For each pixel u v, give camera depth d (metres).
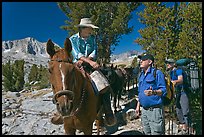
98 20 22.11
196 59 8.12
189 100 7.21
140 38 10.49
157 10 10.07
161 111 5.06
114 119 5.80
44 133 7.66
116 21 21.88
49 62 4.35
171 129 7.39
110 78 7.73
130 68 13.97
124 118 8.63
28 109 10.19
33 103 10.97
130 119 8.57
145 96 5.04
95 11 22.11
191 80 6.69
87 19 5.56
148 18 10.07
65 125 5.04
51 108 10.18
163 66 9.03
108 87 5.31
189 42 8.10
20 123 8.54
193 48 8.07
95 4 22.45
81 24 5.38
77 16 21.94
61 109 3.98
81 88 4.63
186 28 8.30
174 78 6.80
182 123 7.02
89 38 5.55
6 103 11.15
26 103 11.07
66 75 4.12
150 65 5.09
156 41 9.83
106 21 22.92
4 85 25.45
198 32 8.11
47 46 4.43
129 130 7.57
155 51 9.71
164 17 9.56
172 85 5.97
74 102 4.48
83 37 5.50
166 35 9.33
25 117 9.15
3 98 12.16
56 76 4.12
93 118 5.07
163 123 5.09
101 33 23.02
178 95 6.88
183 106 6.70
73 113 4.46
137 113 5.89
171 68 7.29
